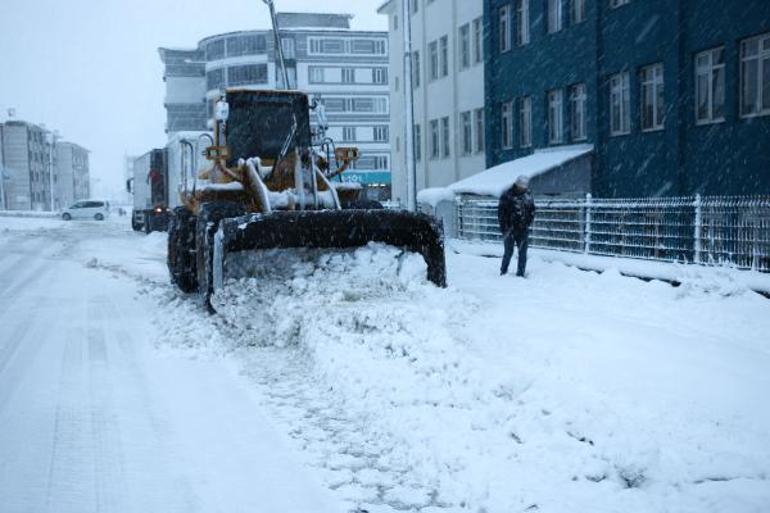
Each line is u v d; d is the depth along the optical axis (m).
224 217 9.74
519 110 24.94
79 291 13.62
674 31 17.34
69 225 50.28
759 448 4.84
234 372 7.29
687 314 9.62
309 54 77.38
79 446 5.28
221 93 11.70
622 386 6.08
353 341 7.52
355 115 78.75
